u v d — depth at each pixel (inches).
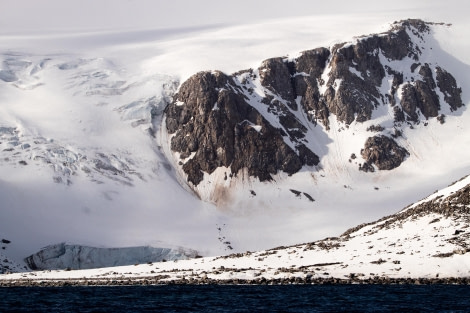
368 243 6550.2
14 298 5260.8
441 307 4269.2
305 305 4478.3
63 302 4923.7
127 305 4677.7
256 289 5423.2
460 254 5718.5
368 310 4229.8
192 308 4466.0
